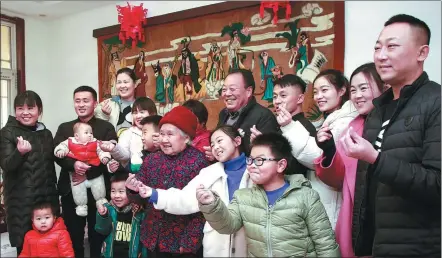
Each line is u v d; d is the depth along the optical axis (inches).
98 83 122.2
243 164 59.1
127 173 74.6
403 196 41.3
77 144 80.0
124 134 80.2
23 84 122.0
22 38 122.3
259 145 51.8
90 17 124.3
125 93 93.7
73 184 80.6
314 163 53.8
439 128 39.4
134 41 115.6
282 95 64.0
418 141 41.0
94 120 85.7
